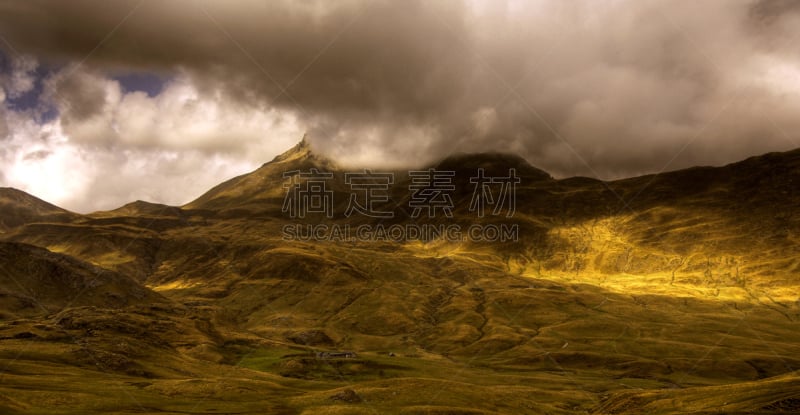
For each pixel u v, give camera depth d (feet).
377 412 456.45
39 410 395.75
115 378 544.62
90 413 405.59
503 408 501.97
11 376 495.41
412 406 471.62
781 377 533.55
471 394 517.96
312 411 454.40
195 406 461.78
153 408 442.50
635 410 517.96
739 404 462.60
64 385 483.10
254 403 480.64
